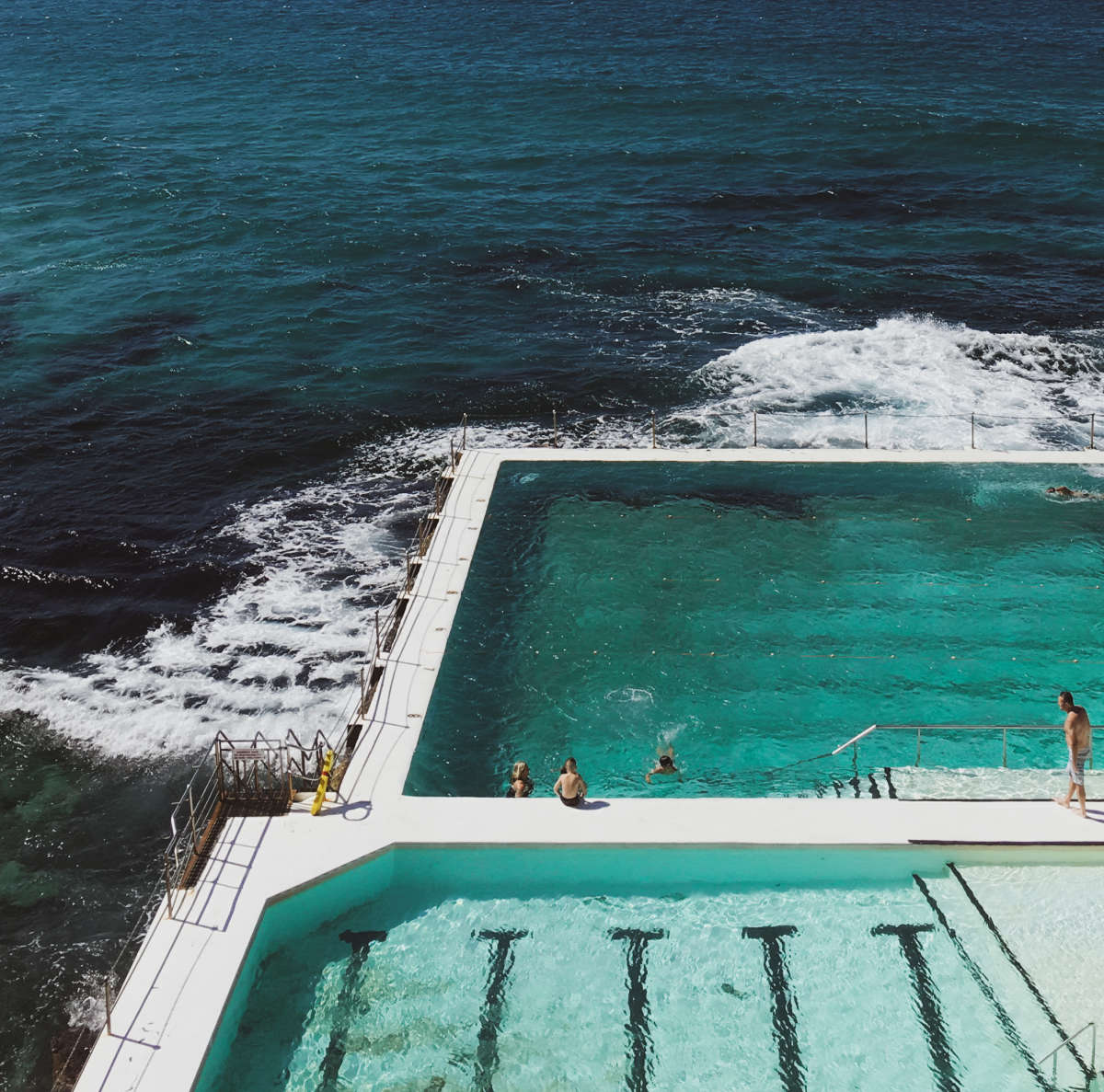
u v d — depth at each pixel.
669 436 28.70
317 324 35.94
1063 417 29.00
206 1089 10.64
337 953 12.26
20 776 18.22
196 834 13.20
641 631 18.25
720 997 11.50
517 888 13.27
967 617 18.56
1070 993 11.38
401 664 16.88
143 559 24.27
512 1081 10.66
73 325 35.81
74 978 14.86
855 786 14.70
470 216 45.66
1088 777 14.31
